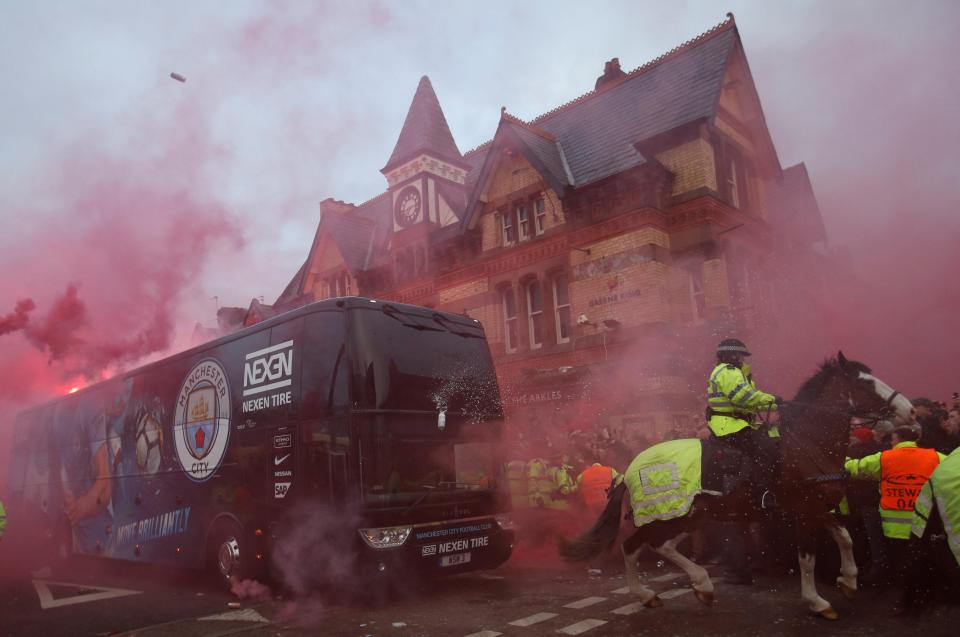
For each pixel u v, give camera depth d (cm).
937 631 571
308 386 839
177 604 870
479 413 914
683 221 1784
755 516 650
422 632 659
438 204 2378
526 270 2014
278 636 669
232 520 924
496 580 924
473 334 959
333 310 843
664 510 658
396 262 2428
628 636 609
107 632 727
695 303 1778
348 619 729
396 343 853
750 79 2020
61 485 1412
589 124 2122
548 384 1833
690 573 664
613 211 1823
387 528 772
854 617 624
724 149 1938
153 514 1101
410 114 2522
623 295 1772
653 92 2002
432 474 838
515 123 2086
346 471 773
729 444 650
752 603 697
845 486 670
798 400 666
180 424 1065
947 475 528
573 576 923
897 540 708
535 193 2023
